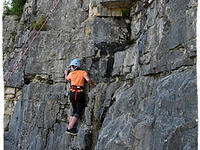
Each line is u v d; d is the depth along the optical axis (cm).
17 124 793
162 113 374
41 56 739
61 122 675
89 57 623
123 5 596
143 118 423
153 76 454
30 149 700
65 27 732
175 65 382
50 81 731
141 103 457
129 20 616
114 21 618
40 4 800
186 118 325
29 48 757
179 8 383
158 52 436
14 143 781
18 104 814
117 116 505
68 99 678
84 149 552
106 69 602
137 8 564
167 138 342
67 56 696
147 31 497
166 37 414
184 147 314
